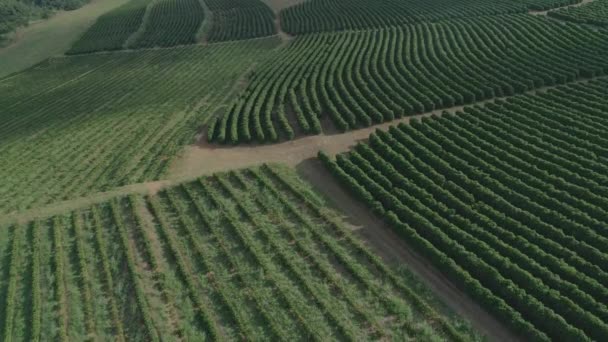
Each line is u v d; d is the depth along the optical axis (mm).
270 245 43062
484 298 35375
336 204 49312
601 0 107312
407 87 74000
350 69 82125
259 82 84562
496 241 40438
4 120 88688
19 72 123562
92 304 38062
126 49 127562
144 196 51594
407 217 44594
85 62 121375
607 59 76438
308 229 44812
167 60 112500
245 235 44406
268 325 35188
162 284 39344
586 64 75562
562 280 36406
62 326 35812
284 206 48562
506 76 74125
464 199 47094
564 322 32562
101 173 60281
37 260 42281
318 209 47312
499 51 84062
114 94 94000
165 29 137750
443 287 38062
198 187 52906
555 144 55156
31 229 47062
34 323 35875
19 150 71562
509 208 44844
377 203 46781
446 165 51719
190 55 113812
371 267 40219
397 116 67438
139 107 83625
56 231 45938
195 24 138000
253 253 41781
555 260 38125
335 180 53625
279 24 130750
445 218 44781
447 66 81375
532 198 46625
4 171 64125
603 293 34906
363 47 94938
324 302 36562
